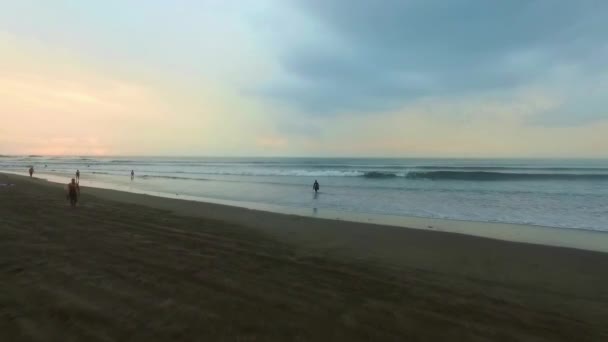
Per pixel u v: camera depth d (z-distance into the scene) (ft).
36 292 14.24
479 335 12.71
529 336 12.90
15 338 10.76
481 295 17.19
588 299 17.75
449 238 33.91
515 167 193.98
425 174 134.21
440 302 15.72
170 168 233.35
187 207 51.34
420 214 53.42
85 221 31.48
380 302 15.28
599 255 27.96
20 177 112.57
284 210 56.54
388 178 133.39
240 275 17.85
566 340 12.75
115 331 11.44
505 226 44.16
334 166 241.14
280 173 169.37
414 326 13.10
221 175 157.69
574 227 43.78
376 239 32.37
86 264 18.22
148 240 24.84
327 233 34.30
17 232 25.04
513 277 21.63
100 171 186.80
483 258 26.53
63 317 12.21
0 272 16.38
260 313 13.42
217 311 13.37
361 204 64.34
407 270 21.21
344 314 13.79
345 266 20.99
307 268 19.97
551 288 19.60
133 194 67.97
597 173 132.67
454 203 65.67
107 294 14.40
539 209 58.34
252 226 36.55
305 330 12.25
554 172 142.61
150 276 16.89
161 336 11.25
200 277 17.19
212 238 27.12
